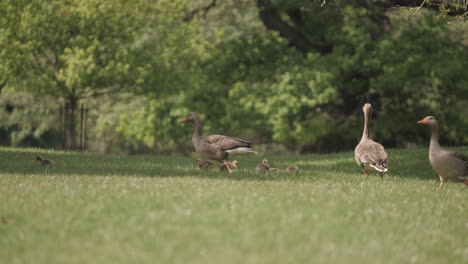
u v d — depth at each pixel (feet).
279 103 346.33
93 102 474.90
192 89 365.61
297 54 369.30
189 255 67.51
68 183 124.57
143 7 335.26
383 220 91.66
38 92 321.11
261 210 92.22
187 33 353.31
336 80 345.51
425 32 346.33
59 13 311.47
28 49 306.55
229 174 156.66
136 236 75.15
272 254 69.05
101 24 323.78
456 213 103.55
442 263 71.87
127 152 561.43
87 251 68.85
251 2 445.78
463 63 342.03
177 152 515.50
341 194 115.85
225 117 363.97
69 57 307.78
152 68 333.83
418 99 354.33
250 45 373.20
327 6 341.00
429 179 174.81
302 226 83.05
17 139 546.67
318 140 374.43
